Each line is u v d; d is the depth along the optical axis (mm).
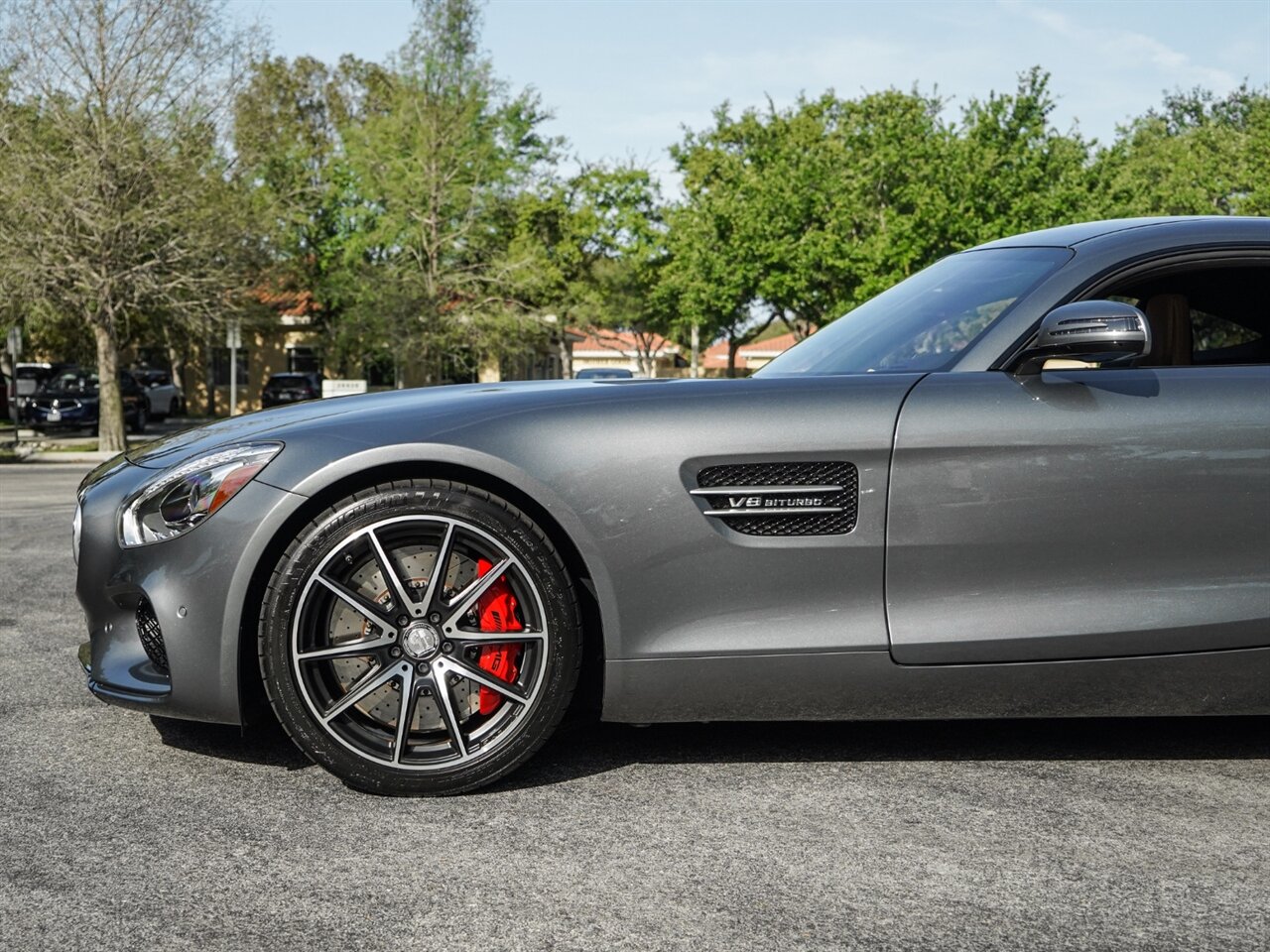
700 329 39156
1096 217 26625
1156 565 2664
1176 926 1973
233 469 2551
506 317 32000
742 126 39812
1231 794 2633
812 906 2027
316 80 49219
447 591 2580
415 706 2539
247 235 22109
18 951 1838
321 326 41906
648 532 2561
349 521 2506
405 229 32094
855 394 2643
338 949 1854
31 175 20344
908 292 3289
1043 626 2627
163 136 20703
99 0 19984
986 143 27438
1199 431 2654
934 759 2854
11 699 3359
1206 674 2707
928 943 1898
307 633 2518
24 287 20281
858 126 37406
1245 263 2863
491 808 2494
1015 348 2734
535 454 2553
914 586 2613
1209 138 44688
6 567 6098
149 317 32938
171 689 2543
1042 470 2615
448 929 1927
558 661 2555
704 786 2639
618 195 40781
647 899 2049
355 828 2373
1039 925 1970
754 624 2592
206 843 2289
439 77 31688
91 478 2926
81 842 2291
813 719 2670
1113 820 2463
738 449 2570
